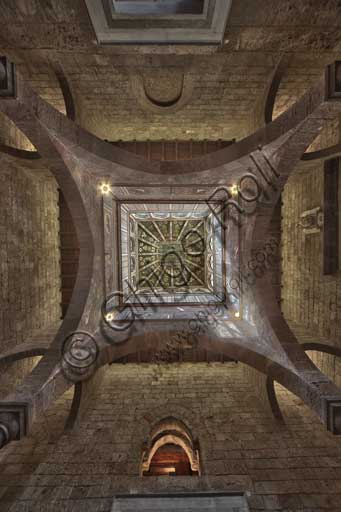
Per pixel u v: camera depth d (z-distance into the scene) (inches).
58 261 479.5
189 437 353.4
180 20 265.1
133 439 335.3
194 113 437.1
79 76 358.9
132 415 373.1
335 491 263.4
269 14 260.1
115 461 305.0
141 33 277.1
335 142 357.7
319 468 291.6
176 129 477.1
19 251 376.5
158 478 284.5
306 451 315.6
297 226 435.2
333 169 363.9
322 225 369.7
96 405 394.3
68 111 364.2
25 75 360.5
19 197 376.5
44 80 370.0
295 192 439.2
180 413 374.6
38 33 284.8
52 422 373.7
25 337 385.1
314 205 392.8
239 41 299.6
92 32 283.0
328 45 305.9
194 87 382.6
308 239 410.0
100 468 296.5
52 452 319.0
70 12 257.9
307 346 366.0
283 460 303.0
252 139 279.1
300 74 358.3
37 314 417.1
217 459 305.0
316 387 234.4
